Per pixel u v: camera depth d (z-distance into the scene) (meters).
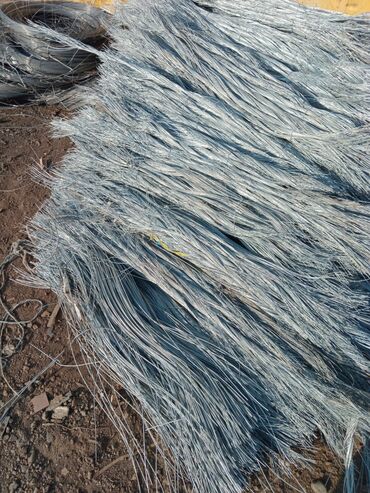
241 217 2.89
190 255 2.83
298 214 2.87
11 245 3.27
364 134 3.10
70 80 4.35
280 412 2.54
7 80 4.26
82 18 4.57
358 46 3.80
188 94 3.35
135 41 3.70
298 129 3.18
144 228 2.91
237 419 2.43
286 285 2.66
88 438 2.54
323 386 2.46
